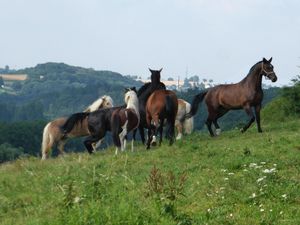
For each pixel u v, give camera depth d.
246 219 9.23
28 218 10.88
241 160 13.97
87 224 8.72
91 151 20.11
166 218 9.15
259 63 20.89
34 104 179.25
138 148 21.03
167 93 19.52
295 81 30.58
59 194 12.10
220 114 22.62
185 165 14.33
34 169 17.03
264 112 32.53
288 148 15.54
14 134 79.38
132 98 19.98
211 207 10.15
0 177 16.14
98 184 11.88
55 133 21.33
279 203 9.98
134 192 11.33
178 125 23.80
